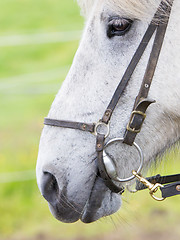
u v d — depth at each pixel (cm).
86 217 262
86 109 250
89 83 250
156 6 238
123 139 246
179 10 240
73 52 1514
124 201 291
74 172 253
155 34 240
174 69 243
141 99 241
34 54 1517
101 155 247
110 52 245
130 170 260
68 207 260
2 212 668
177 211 662
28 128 952
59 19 1861
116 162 254
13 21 1852
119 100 245
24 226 638
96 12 249
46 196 260
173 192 258
